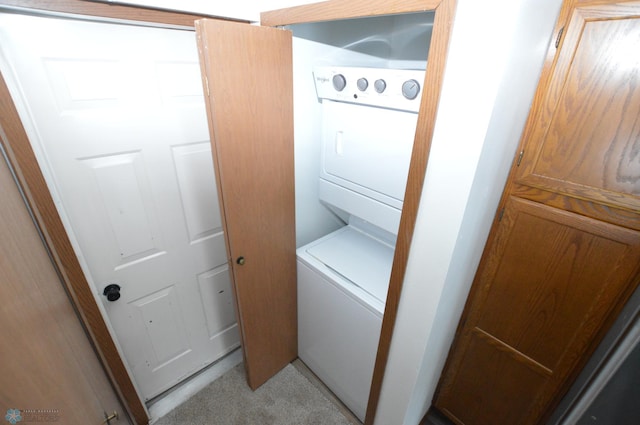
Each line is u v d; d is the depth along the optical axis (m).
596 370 0.96
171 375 1.65
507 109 0.76
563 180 1.00
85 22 0.93
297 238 1.64
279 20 1.07
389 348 1.13
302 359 1.87
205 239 1.51
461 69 0.66
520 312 1.21
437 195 0.80
